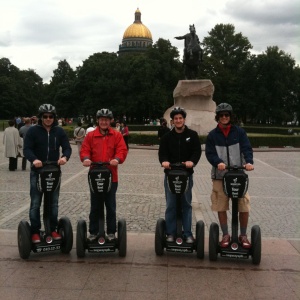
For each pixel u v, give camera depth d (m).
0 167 18.55
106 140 6.23
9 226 8.09
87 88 83.06
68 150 6.24
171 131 6.16
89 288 5.00
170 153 6.15
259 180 15.12
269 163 21.59
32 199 6.22
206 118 32.41
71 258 6.07
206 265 5.84
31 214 6.20
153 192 12.20
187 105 33.19
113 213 6.27
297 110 80.38
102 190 5.85
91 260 5.98
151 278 5.34
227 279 5.33
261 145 32.56
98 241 6.05
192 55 34.78
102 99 79.12
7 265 5.76
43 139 6.22
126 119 85.00
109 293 4.86
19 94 104.19
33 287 5.02
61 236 6.24
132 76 76.19
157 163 20.47
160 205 10.33
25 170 17.52
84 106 80.31
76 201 10.77
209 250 5.94
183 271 5.59
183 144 6.09
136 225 8.33
